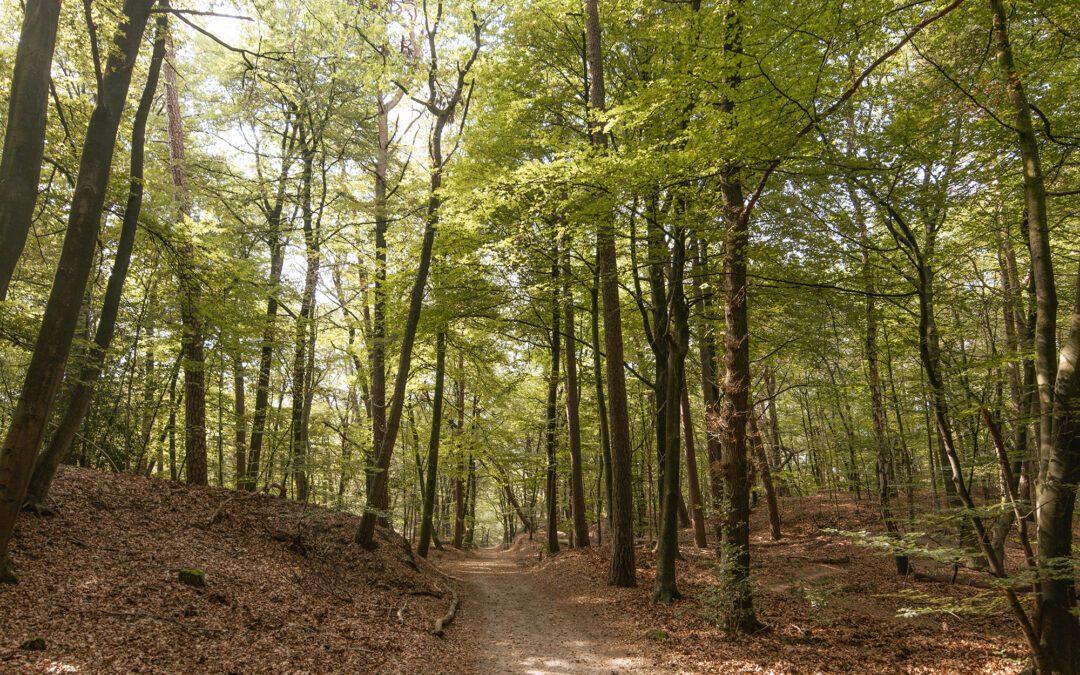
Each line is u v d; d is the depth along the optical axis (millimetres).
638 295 12469
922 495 18984
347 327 18016
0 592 6664
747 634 8961
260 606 8461
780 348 13117
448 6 12539
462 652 8945
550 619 11391
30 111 7359
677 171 7891
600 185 8609
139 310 14500
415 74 12750
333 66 15820
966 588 11578
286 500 13641
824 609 10141
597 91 11906
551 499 20562
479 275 14180
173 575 8375
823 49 6941
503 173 9445
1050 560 5551
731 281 9344
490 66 13812
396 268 15633
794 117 7125
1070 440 6004
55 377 7273
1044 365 6273
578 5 12781
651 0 12305
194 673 6160
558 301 14938
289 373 16797
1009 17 7879
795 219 10047
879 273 9750
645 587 12820
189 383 13688
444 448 22656
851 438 14555
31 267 13570
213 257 11906
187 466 13484
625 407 13352
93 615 6797
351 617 9328
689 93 7551
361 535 12922
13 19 10727
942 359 8797
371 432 19734
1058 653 5773
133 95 14312
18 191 7219
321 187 17656
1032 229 6516
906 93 9922
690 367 18797
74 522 8969
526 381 25047
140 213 10641
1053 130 7793
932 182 9320
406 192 18016
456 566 20922
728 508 9172
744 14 6793
